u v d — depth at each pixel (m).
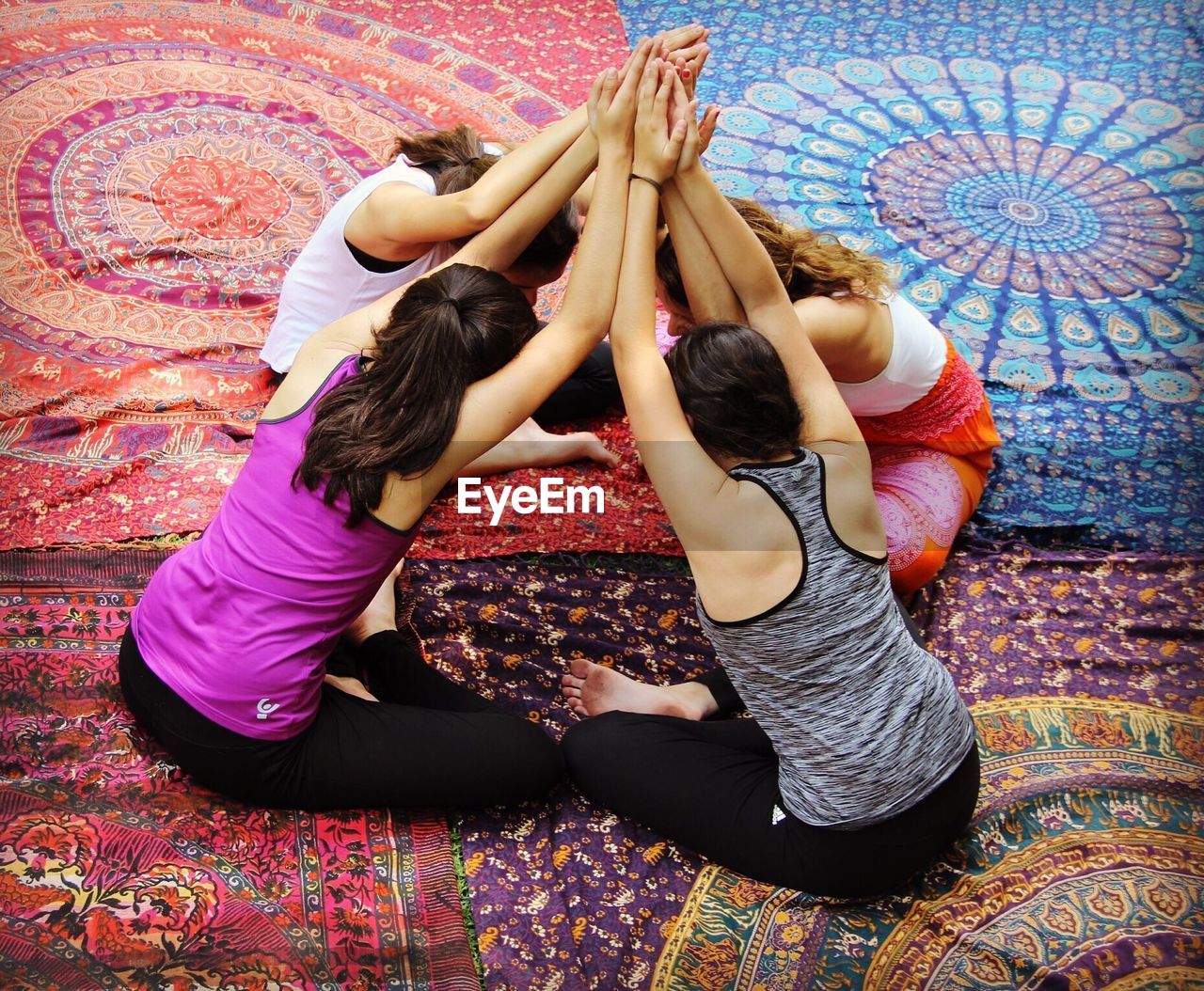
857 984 1.84
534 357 1.87
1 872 1.79
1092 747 2.25
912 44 4.36
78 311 2.93
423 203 2.23
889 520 2.42
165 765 1.99
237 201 3.33
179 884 1.81
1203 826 2.12
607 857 2.00
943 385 2.46
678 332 2.25
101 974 1.68
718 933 1.89
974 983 1.84
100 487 2.49
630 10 4.35
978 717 2.29
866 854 1.87
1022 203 3.70
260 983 1.71
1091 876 2.01
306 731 1.92
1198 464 2.93
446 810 2.04
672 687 2.24
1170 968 1.86
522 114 3.77
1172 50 4.46
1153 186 3.83
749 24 4.36
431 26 4.13
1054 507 2.79
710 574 1.76
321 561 1.83
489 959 1.83
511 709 2.24
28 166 3.31
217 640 1.84
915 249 3.47
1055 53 4.40
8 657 2.12
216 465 2.59
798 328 1.99
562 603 2.44
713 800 1.96
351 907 1.83
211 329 2.96
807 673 1.78
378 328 1.98
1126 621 2.53
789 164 3.73
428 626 2.35
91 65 3.72
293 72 3.83
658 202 1.99
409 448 1.76
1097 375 3.14
